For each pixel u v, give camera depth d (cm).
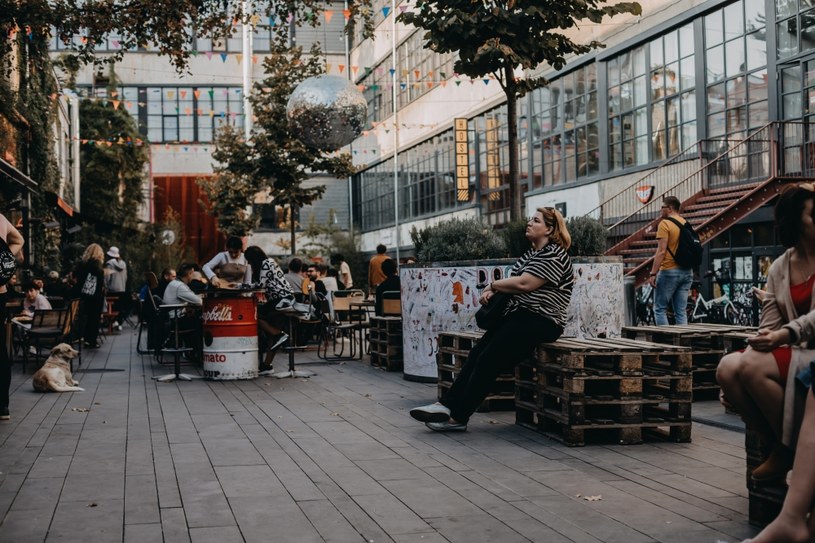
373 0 4816
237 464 623
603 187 2595
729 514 484
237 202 2903
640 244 1947
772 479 454
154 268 3800
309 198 2753
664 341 943
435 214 4022
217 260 1253
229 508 502
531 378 779
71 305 1370
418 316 1122
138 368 1368
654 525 463
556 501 514
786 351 430
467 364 761
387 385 1105
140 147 4262
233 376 1167
